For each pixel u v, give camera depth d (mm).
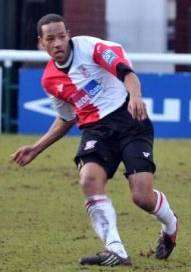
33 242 16062
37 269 13945
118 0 37812
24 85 29703
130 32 38000
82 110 13922
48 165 24750
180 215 18781
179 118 29516
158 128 29562
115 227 13688
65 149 27328
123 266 13703
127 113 13812
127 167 13664
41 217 18438
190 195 21094
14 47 38500
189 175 23703
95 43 13648
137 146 13672
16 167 24328
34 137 29141
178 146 28250
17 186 21844
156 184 22344
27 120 29922
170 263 14336
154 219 18312
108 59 13383
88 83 13750
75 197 20609
